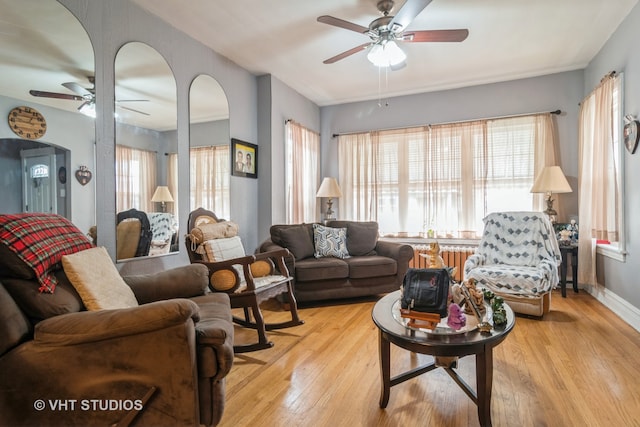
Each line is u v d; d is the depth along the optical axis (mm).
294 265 3260
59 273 1504
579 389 1779
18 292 1317
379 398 1724
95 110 2254
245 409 1637
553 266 2936
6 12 1841
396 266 3570
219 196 3395
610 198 3055
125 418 1229
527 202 4051
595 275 3477
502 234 3365
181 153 2941
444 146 4441
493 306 1656
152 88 2670
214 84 3336
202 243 2498
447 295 1613
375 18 2787
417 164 4602
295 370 2031
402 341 1451
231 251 2617
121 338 1229
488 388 1426
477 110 4328
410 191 4633
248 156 3855
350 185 4980
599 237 3188
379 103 4793
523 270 2924
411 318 1584
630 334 2523
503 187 4148
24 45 1906
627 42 2801
